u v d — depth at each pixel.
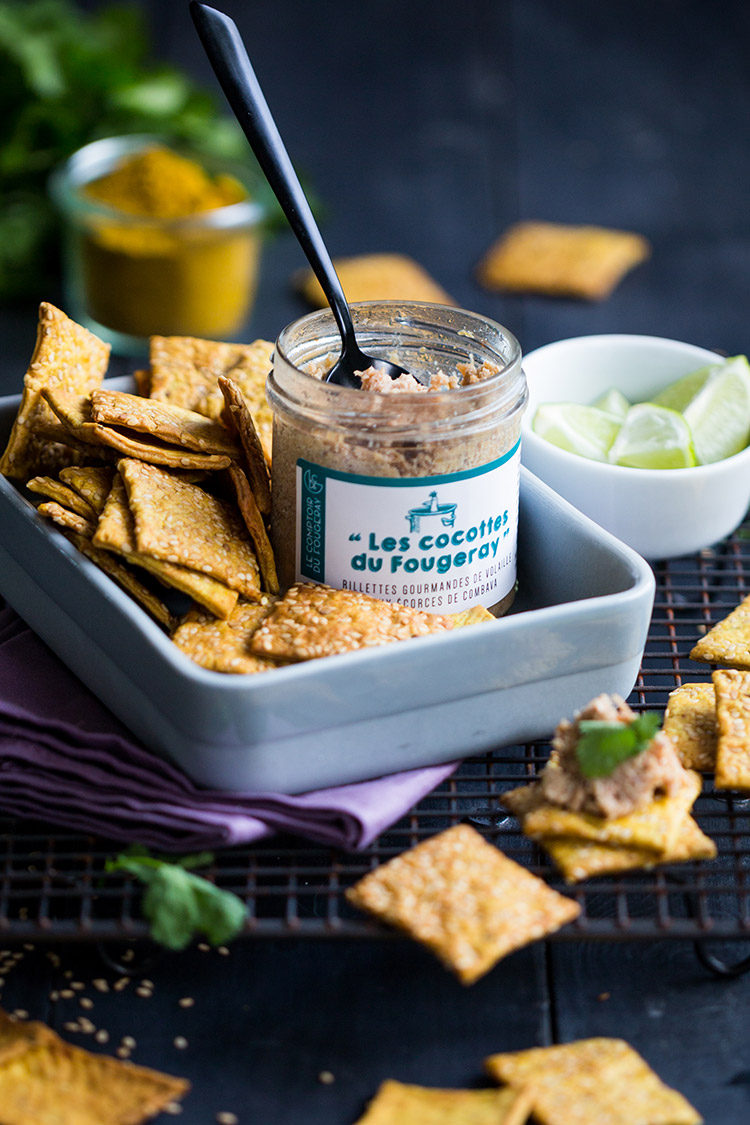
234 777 0.63
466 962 0.58
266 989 0.62
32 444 0.70
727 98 1.37
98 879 0.64
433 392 0.64
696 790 0.63
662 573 0.75
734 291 1.08
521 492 0.71
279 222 1.11
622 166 1.25
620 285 1.08
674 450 0.75
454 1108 0.58
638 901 0.64
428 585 0.67
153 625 0.63
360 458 0.64
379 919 0.60
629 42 1.47
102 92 1.10
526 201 1.19
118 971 0.62
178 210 1.01
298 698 0.62
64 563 0.66
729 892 0.62
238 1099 0.59
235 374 0.73
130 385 0.74
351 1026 0.61
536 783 0.65
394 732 0.64
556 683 0.65
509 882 0.61
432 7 1.52
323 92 1.35
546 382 0.80
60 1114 0.57
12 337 1.02
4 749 0.65
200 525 0.66
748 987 0.62
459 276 1.08
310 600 0.65
